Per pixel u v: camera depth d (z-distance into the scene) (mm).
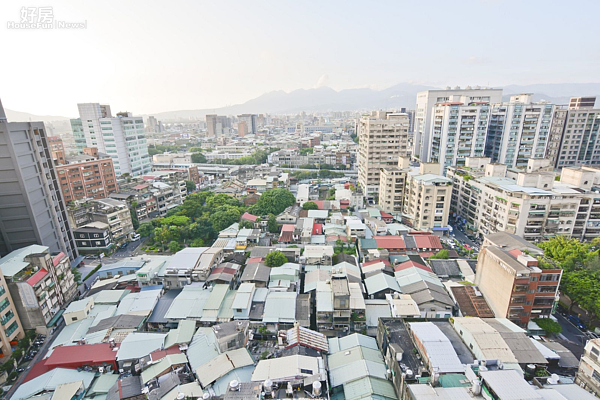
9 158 78875
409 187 124625
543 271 61750
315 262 87938
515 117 151875
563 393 41406
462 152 153000
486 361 44781
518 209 95062
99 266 96375
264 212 128250
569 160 179125
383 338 55219
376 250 92312
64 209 97500
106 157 154375
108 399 48625
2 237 82750
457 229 124062
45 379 52250
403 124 148500
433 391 39188
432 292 71375
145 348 57688
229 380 50250
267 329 65812
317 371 47938
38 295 67062
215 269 83625
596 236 96125
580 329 67500
